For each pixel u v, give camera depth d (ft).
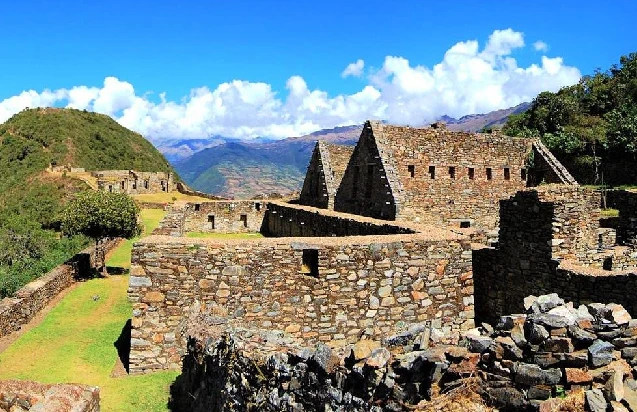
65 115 432.25
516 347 20.63
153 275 38.55
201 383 32.99
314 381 23.44
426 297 42.27
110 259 90.84
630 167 137.28
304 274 40.04
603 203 88.02
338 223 69.72
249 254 39.17
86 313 57.47
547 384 19.72
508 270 44.93
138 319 38.60
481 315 48.39
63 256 96.32
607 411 18.30
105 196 81.30
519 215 43.62
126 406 34.47
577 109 167.32
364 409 21.30
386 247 41.22
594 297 36.29
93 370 40.42
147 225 129.29
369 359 21.74
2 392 25.13
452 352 21.18
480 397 20.62
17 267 92.63
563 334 20.34
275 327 39.40
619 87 174.91
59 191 265.95
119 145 442.91
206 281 38.88
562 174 82.28
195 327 35.99
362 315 40.63
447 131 80.02
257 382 26.25
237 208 126.41
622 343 20.13
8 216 231.71
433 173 77.30
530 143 88.12
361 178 78.95
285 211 104.06
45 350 45.32
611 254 42.50
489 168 82.43
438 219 76.07
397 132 76.95
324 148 103.04
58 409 22.68
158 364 38.91
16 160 372.58
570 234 40.91
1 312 48.34
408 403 20.56
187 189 247.29
